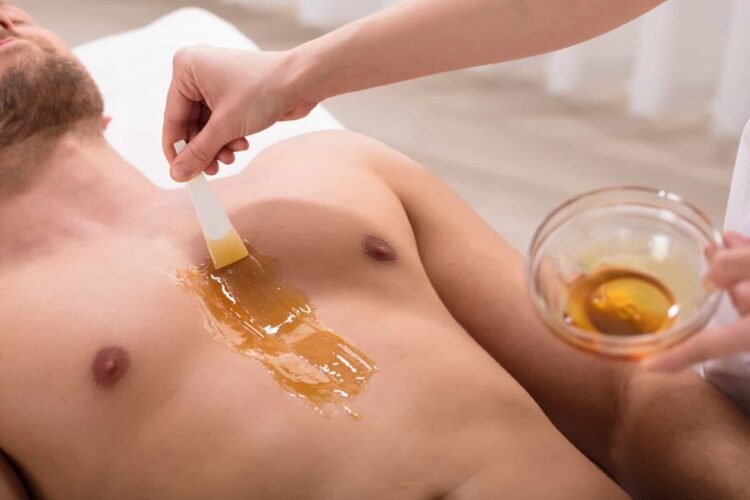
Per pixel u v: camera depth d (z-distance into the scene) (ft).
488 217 6.88
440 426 3.16
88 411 3.16
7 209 3.66
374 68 3.34
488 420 3.24
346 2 7.97
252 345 3.23
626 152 7.28
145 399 3.15
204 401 3.11
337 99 7.98
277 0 8.72
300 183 3.87
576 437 3.71
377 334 3.31
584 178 7.10
